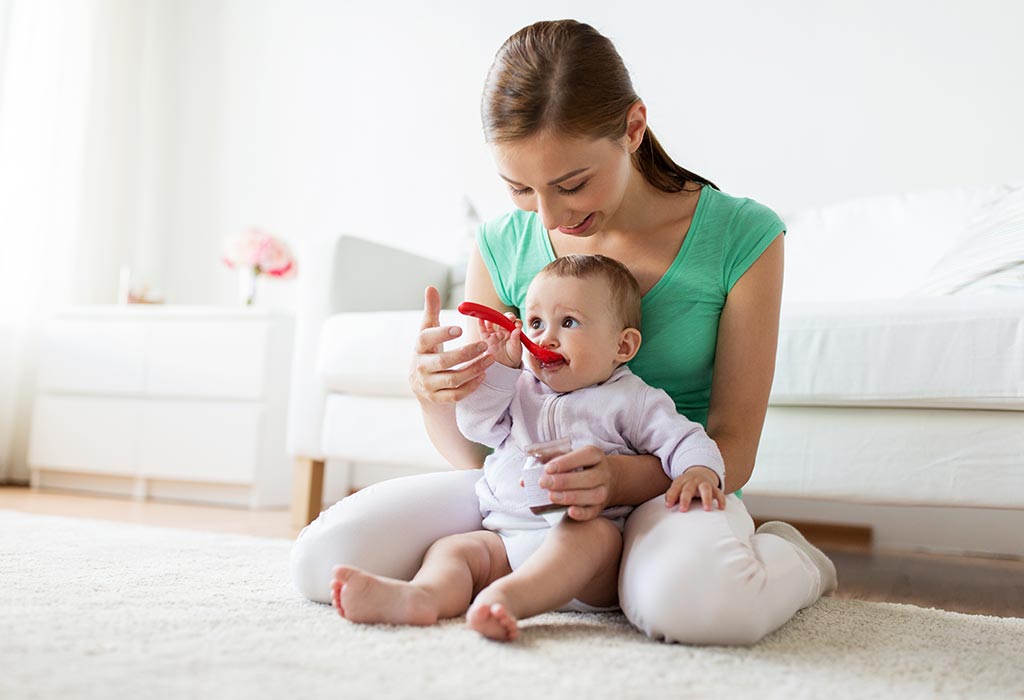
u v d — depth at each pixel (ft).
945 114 8.50
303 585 3.62
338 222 11.22
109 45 11.53
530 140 3.29
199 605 3.48
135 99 11.83
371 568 3.53
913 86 8.63
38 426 10.14
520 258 4.28
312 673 2.50
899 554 7.28
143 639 2.85
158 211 12.10
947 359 5.14
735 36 9.37
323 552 3.56
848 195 8.82
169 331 9.49
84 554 4.83
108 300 11.50
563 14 10.19
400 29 11.09
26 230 10.66
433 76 10.89
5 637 2.79
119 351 9.75
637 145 3.63
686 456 3.38
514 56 3.42
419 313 6.98
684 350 3.92
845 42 8.93
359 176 11.16
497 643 2.91
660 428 3.50
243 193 11.77
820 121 8.98
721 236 3.94
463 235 9.51
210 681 2.38
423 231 10.74
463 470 4.06
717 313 3.96
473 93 10.67
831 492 5.44
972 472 5.10
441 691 2.36
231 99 11.96
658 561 3.10
